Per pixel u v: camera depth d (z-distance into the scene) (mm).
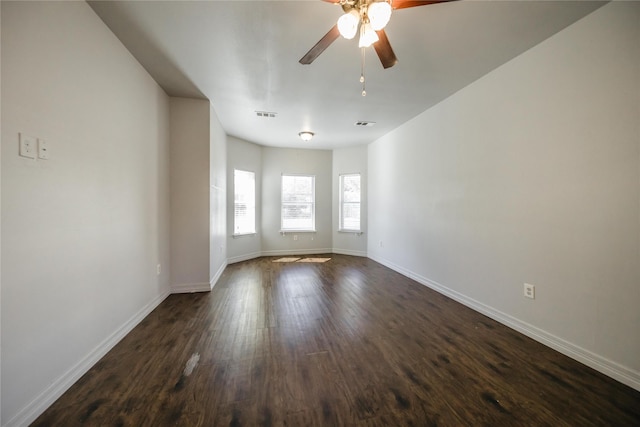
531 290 2242
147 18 1893
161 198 3055
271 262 5340
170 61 2473
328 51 2289
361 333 2328
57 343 1514
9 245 1242
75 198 1673
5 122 1225
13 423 1252
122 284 2225
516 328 2379
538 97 2170
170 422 1337
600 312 1778
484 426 1322
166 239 3225
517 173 2363
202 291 3469
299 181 6297
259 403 1475
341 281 3984
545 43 2113
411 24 1939
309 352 2014
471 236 2912
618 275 1692
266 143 5762
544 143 2129
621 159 1672
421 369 1802
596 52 1784
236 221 5359
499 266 2557
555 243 2055
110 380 1666
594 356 1808
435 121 3520
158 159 2967
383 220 5105
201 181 3412
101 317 1933
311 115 3938
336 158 6281
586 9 1777
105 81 1981
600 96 1768
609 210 1732
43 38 1427
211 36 2096
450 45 2201
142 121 2580
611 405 1467
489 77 2650
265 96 3246
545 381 1674
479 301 2807
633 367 1620
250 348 2068
